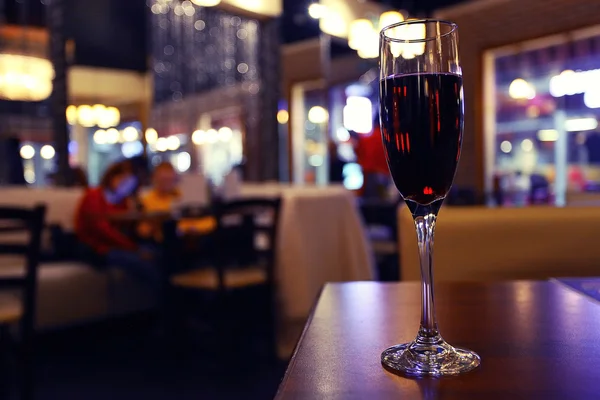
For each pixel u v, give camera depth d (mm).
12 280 2381
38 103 10773
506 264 1265
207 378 2947
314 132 9328
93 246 3701
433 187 516
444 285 918
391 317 684
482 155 7586
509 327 621
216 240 3072
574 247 1253
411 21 525
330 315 702
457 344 554
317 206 3877
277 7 6395
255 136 10344
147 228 4055
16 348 2479
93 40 8047
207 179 4719
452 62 517
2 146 5016
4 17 7125
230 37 11516
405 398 405
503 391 414
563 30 6625
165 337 3389
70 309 3570
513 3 7145
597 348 528
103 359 3309
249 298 3658
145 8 8711
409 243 1292
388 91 529
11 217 2334
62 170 5168
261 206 3166
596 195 4883
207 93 12367
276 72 6559
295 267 3611
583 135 8188
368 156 4227
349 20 7777
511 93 8117
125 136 11641
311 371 472
